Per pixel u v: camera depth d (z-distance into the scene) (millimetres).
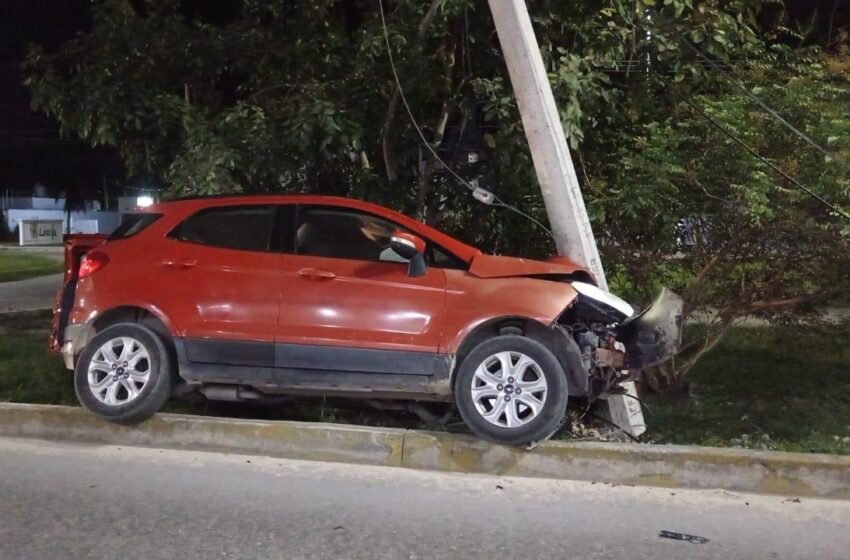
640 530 5285
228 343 6508
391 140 8641
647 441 6898
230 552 4812
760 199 6672
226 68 9547
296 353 6449
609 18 8266
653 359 6598
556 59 8320
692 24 8109
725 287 7832
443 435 6523
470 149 8844
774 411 7758
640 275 7945
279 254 6621
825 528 5375
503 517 5465
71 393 8188
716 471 6133
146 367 6684
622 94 8547
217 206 6820
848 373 9023
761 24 9469
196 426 6852
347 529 5203
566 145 6980
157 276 6656
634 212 7363
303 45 9117
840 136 6746
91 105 8484
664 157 7348
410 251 6242
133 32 9055
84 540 4961
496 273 6465
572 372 6348
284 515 5434
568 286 6395
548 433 6164
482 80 8125
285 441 6711
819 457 6113
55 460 6535
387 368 6371
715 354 9773
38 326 12938
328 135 7656
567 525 5344
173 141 8969
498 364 6254
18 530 5113
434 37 8633
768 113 7180
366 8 9406
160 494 5805
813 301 7711
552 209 6965
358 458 6594
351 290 6438
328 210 6746
